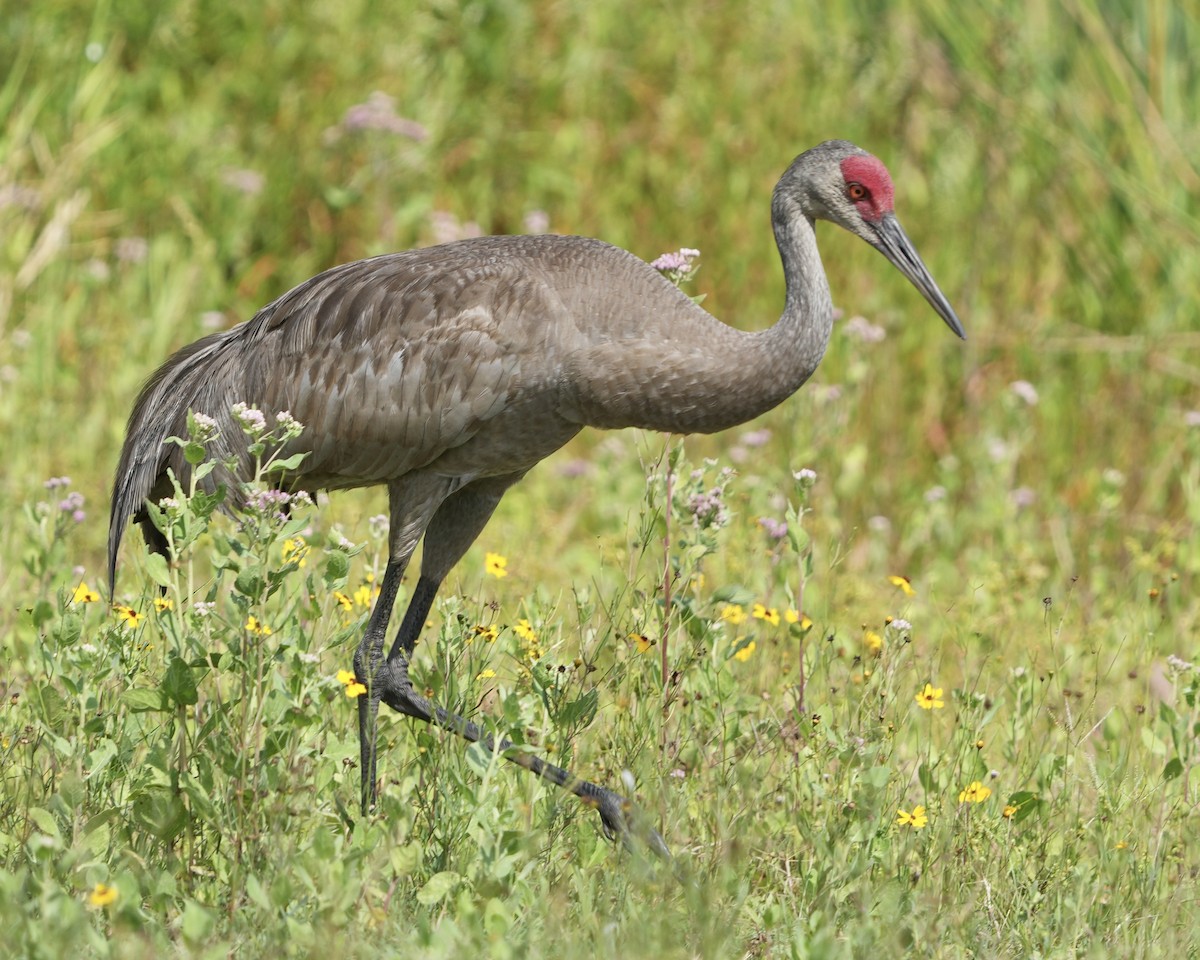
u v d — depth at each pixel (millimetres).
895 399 18453
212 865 8930
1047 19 20547
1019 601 13805
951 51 20969
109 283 19047
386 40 20922
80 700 9070
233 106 20703
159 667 10055
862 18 21875
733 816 9797
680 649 10992
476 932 8109
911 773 10609
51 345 17375
